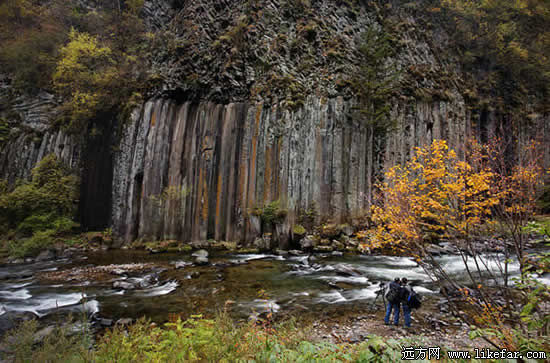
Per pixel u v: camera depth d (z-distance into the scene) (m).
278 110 22.66
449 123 26.77
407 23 30.02
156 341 4.24
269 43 24.75
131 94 24.22
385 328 7.07
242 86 23.84
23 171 23.44
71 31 25.86
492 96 30.86
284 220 21.00
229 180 22.31
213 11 26.56
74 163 23.34
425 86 27.42
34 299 9.50
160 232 21.47
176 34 26.58
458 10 32.66
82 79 24.09
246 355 3.56
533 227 3.09
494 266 13.38
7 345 3.51
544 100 30.94
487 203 5.16
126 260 16.48
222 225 21.83
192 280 12.01
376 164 24.55
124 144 22.97
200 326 4.48
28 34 26.77
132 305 8.93
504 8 32.44
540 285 3.03
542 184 5.00
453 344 5.82
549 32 33.19
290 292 10.39
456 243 5.70
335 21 27.11
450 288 10.09
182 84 23.45
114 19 28.72
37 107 25.12
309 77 24.36
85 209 22.69
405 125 25.53
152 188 21.92
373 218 7.20
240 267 14.77
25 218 19.88
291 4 26.56
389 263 15.82
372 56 26.28
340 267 13.68
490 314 4.52
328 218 21.84
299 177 22.16
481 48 32.69
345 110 23.59
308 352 3.10
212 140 22.97
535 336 3.29
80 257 17.42
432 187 6.09
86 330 4.12
